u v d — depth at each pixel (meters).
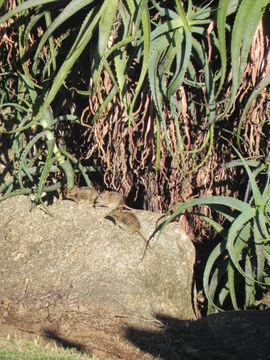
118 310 1.57
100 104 1.73
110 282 1.62
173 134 1.69
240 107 1.72
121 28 1.66
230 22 1.74
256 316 1.51
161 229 1.67
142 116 1.79
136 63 1.75
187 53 1.58
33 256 1.74
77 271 1.66
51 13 1.80
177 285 1.69
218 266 1.69
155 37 1.61
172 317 1.60
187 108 1.79
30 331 1.49
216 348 1.40
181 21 1.62
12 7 1.80
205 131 1.79
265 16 1.58
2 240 1.81
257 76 1.61
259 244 1.64
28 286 1.67
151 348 1.43
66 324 1.52
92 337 1.47
